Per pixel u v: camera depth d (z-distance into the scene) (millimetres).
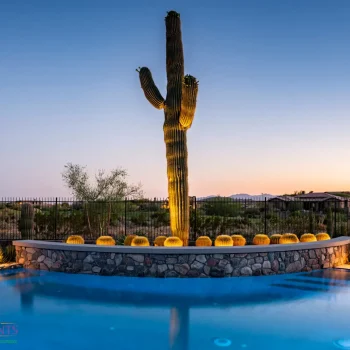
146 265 10398
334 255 12078
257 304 8281
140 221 21516
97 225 17734
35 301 8438
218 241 11805
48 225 16750
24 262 11758
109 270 10578
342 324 7082
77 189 19047
